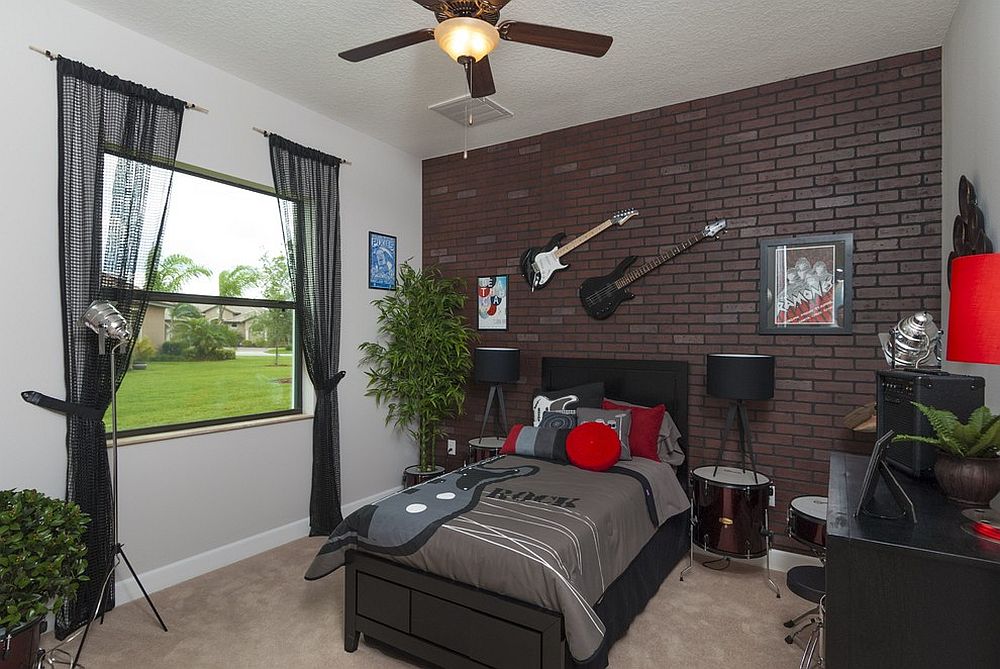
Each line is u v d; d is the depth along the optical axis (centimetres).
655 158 362
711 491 294
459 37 185
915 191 285
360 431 407
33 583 181
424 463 432
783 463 317
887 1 242
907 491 160
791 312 316
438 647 209
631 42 278
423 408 417
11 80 229
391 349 419
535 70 309
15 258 231
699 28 266
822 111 309
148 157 269
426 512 229
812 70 309
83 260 248
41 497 201
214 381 325
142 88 266
